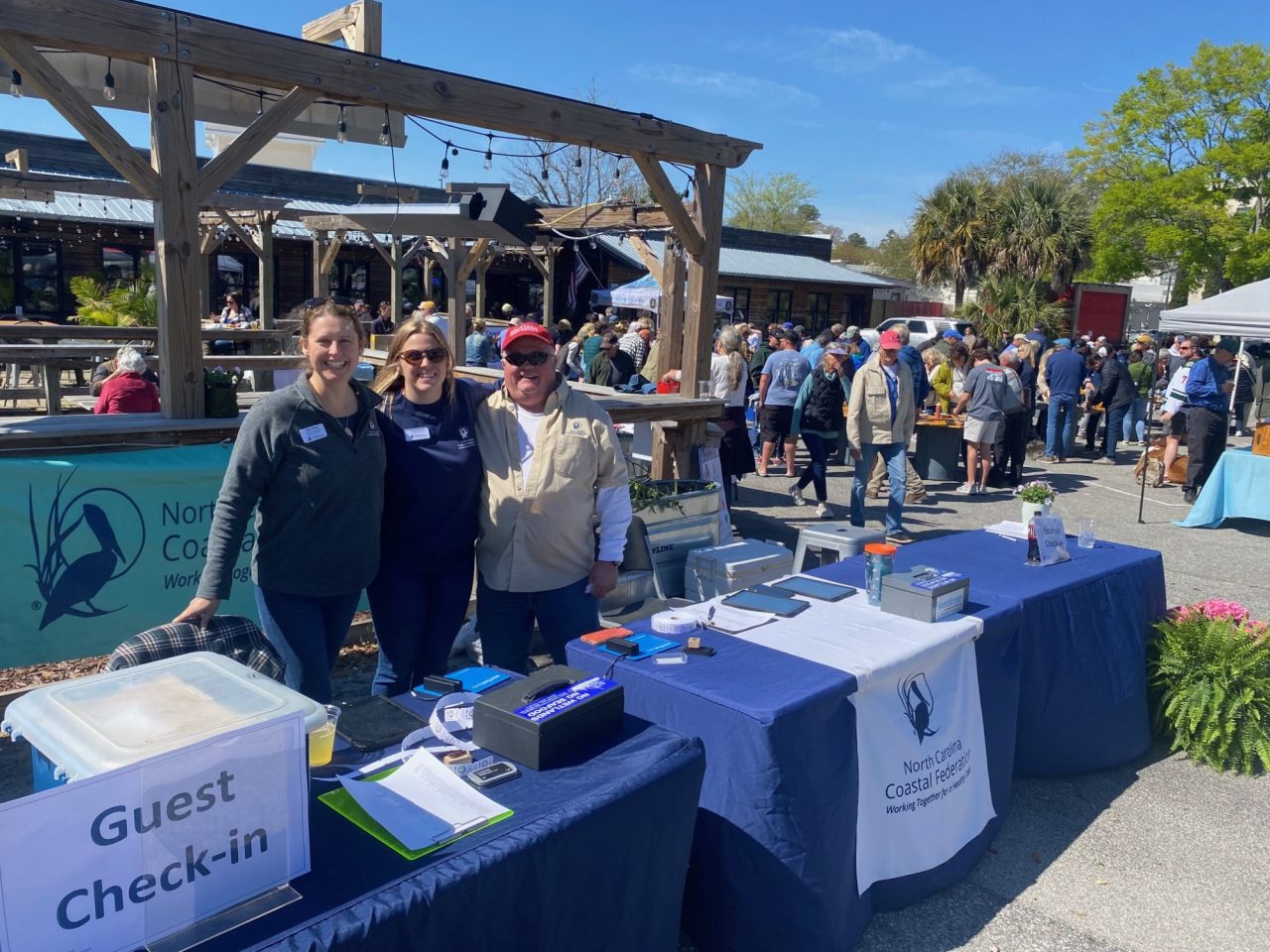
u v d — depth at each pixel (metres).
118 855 1.38
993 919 2.88
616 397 6.36
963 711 3.08
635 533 4.75
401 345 3.00
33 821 1.28
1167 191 31.00
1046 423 13.53
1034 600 3.49
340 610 2.93
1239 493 8.64
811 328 26.72
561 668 2.30
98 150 3.73
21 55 3.47
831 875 2.47
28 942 1.29
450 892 1.62
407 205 8.43
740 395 8.34
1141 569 4.08
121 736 1.47
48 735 1.50
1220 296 9.69
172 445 4.10
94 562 3.90
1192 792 3.74
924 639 2.94
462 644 4.64
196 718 1.55
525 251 13.61
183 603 4.17
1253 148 29.16
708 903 2.46
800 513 8.62
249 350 11.73
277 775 1.56
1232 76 30.47
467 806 1.84
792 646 2.86
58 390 8.84
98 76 5.57
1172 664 4.00
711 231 6.34
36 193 9.82
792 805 2.37
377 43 5.03
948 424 10.65
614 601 4.59
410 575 3.12
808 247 28.53
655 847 2.07
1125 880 3.13
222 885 1.50
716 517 5.19
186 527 4.13
